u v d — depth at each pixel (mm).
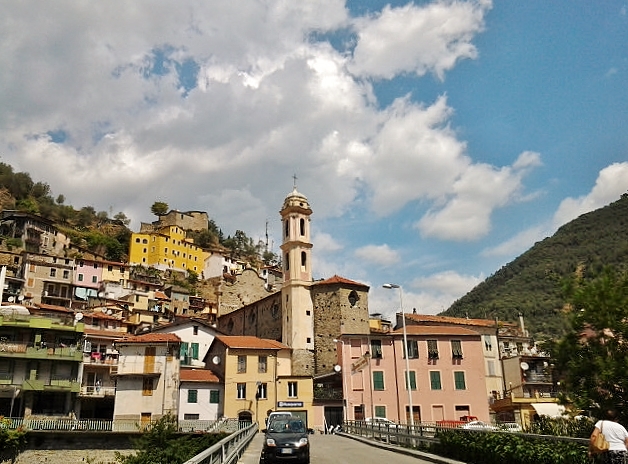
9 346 51844
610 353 25516
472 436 20562
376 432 36219
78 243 150875
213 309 120562
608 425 12195
